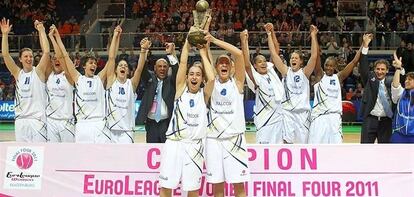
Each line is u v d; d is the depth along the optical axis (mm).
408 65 17156
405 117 7051
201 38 5559
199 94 5645
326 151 6102
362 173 6043
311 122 7406
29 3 24438
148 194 6141
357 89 16438
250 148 6145
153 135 7145
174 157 5516
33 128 7266
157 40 17891
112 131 7074
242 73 5758
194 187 5520
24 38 17703
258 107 7184
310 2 23656
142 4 23578
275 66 8156
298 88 7398
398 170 6027
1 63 18281
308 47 17562
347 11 21922
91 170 6230
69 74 7289
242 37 6730
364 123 7543
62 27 22953
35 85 7281
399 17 21219
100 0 24562
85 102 7066
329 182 6047
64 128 7457
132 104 7211
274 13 22375
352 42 17703
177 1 23578
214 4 23312
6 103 16906
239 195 5703
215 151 5609
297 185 6066
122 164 6211
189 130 5531
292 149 6133
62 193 6219
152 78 7230
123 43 17984
